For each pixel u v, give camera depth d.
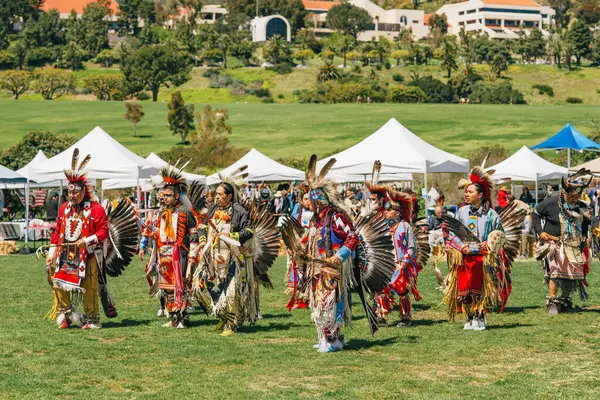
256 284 10.96
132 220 11.56
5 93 163.38
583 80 181.25
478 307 10.55
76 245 10.72
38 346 9.55
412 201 11.75
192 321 11.69
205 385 7.52
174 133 93.69
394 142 25.34
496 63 183.25
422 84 160.38
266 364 8.45
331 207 9.18
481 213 10.58
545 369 8.12
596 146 32.06
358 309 12.91
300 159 63.75
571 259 11.88
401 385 7.48
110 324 11.33
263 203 11.12
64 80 161.12
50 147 68.69
